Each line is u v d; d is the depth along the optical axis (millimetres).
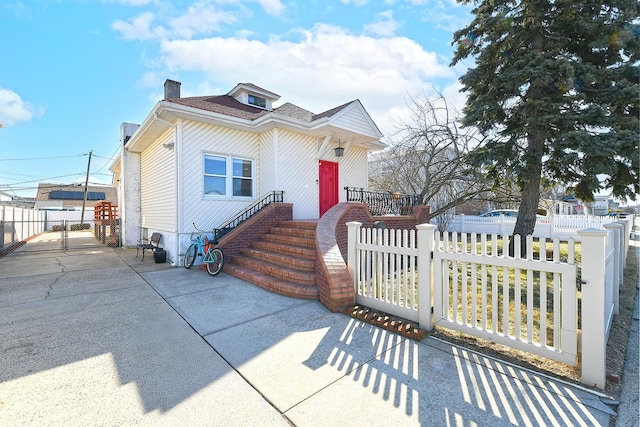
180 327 3822
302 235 7219
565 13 8375
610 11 8273
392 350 3176
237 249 7832
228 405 2262
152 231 10812
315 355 3068
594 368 2447
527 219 9211
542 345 2801
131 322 3998
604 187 8828
